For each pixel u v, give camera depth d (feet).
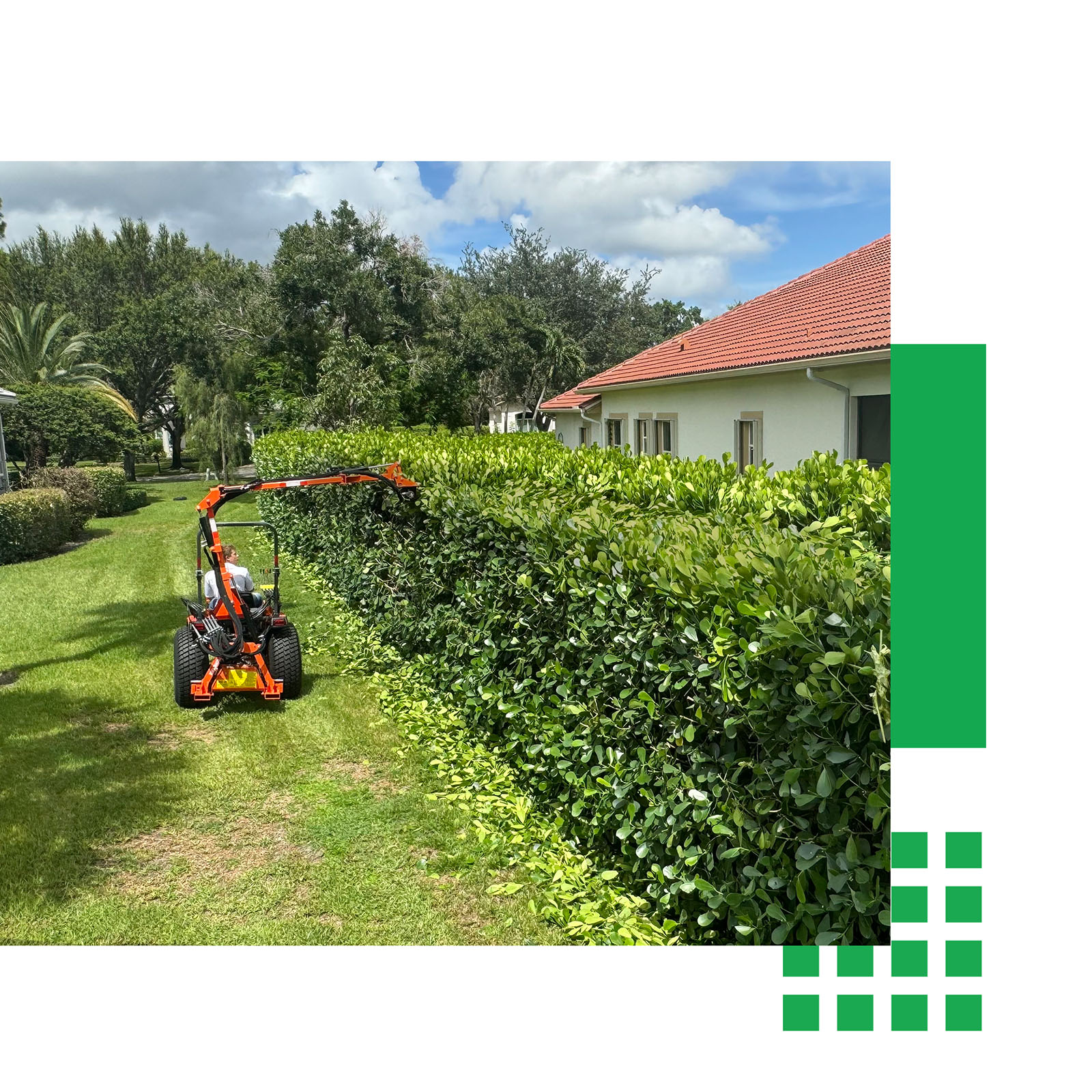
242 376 123.03
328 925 15.72
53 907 16.35
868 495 17.53
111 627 37.60
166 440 216.13
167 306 160.25
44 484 69.36
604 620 16.43
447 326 132.16
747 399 56.39
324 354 109.70
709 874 13.93
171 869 17.74
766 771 12.46
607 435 84.64
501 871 17.34
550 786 19.29
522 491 22.89
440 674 26.45
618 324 188.24
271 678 26.73
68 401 96.27
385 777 21.90
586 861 17.11
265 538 62.39
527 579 19.89
